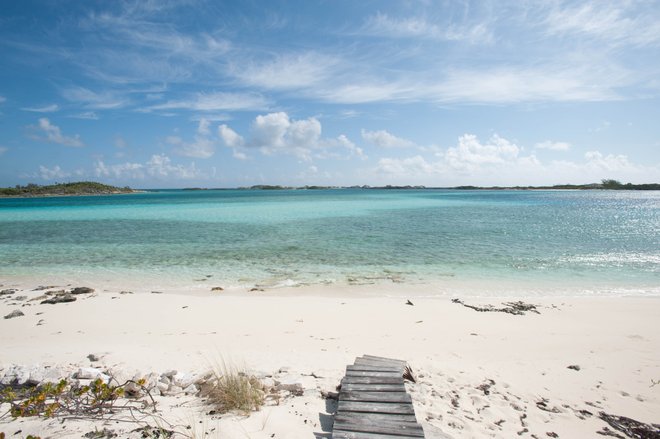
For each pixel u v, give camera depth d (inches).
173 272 607.2
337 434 153.2
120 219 1487.5
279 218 1491.1
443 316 393.7
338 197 3919.8
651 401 221.6
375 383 200.8
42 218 1560.0
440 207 2185.0
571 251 777.6
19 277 580.1
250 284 536.4
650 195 4953.3
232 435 152.6
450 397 214.2
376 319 381.7
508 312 409.7
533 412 204.7
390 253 755.4
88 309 412.8
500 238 952.3
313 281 551.8
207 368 241.6
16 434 145.8
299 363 257.1
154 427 153.8
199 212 1815.9
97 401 171.6
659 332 348.5
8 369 222.2
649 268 631.8
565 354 291.7
